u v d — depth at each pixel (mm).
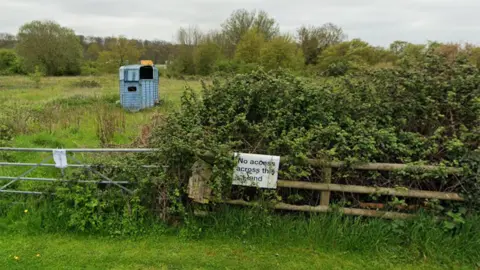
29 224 3643
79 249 3348
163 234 3592
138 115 10805
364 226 3486
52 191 3867
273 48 31812
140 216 3682
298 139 3502
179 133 3758
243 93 4059
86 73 42375
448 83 3842
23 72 43219
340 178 3670
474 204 3426
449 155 3547
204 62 37531
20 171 4961
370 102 3979
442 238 3359
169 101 14031
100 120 8117
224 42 44000
